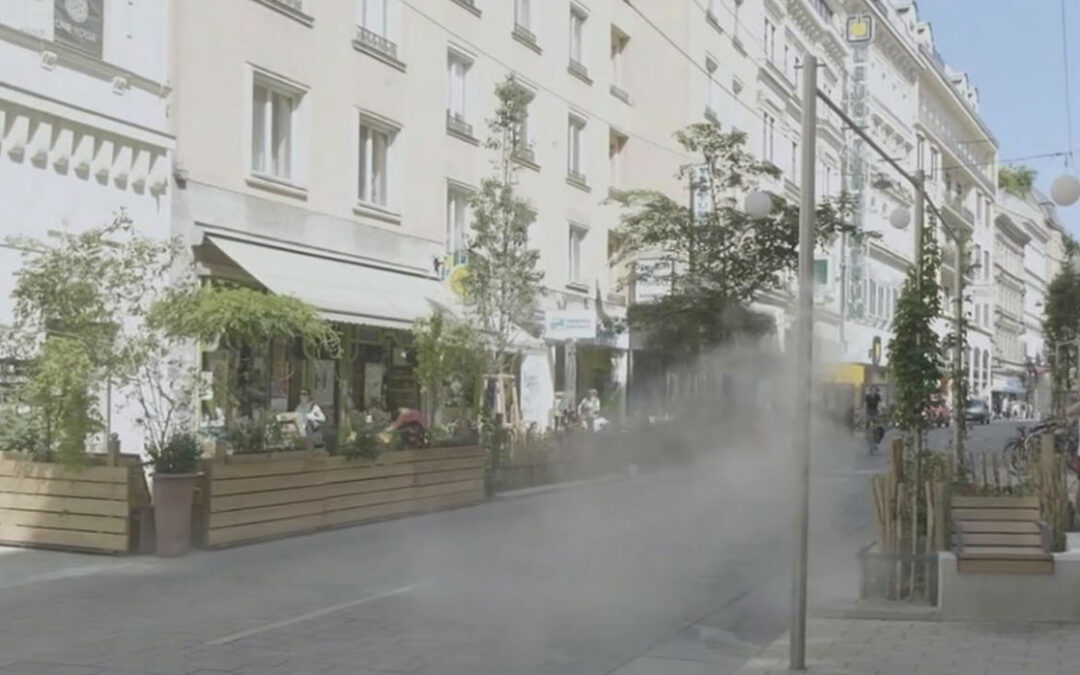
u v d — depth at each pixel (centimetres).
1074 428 2162
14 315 1387
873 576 1019
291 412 2066
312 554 1326
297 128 2212
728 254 2852
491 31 2888
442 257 2659
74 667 768
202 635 877
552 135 3200
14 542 1306
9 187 1584
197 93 1947
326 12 2270
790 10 5031
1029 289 11094
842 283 4519
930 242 1062
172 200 1886
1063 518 1229
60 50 1661
